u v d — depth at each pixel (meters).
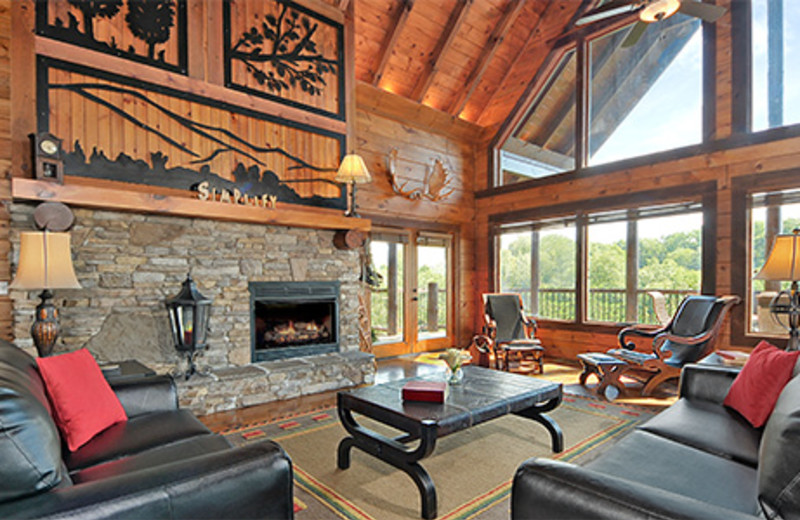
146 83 3.70
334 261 4.87
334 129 4.93
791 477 0.97
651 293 4.97
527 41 6.55
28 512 0.96
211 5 4.07
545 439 2.99
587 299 5.75
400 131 6.12
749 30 4.54
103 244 3.48
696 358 4.06
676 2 3.34
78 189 3.16
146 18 3.72
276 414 3.61
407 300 6.25
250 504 1.23
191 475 1.16
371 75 5.78
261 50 4.38
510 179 6.78
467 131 6.88
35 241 2.61
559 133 6.23
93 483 1.09
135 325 3.60
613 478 1.11
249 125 4.29
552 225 6.12
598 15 4.40
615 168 5.49
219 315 4.04
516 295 5.85
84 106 3.42
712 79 4.74
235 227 4.16
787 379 1.94
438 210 6.59
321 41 4.87
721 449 1.80
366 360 4.69
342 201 4.97
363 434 2.46
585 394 4.16
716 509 0.96
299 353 4.56
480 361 5.47
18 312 3.14
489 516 2.06
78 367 2.00
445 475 2.48
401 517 2.06
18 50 3.19
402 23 5.38
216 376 3.75
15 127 3.16
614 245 5.61
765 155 4.37
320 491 2.31
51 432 1.12
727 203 4.60
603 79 5.79
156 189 3.72
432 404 2.40
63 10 3.36
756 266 4.49
